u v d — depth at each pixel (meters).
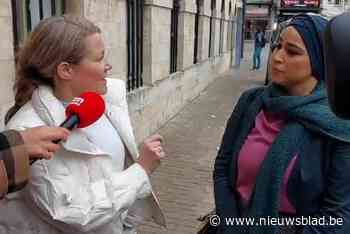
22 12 3.95
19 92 1.75
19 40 3.91
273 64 1.82
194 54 11.89
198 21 11.82
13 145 1.29
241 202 1.90
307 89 1.78
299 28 1.74
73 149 1.63
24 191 1.64
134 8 6.64
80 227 1.62
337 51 1.00
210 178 5.63
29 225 1.69
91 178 1.70
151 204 2.02
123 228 2.06
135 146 1.95
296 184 1.71
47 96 1.67
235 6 19.08
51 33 1.65
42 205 1.61
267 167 1.73
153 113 7.69
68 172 1.64
